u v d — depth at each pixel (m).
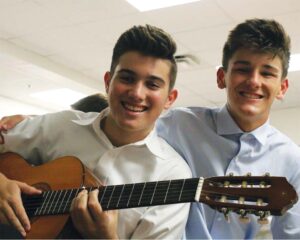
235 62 1.30
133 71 1.21
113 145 1.34
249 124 1.37
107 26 3.77
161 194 1.08
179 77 5.24
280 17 3.51
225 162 1.41
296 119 6.95
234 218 1.32
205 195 1.03
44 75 5.13
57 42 4.23
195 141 1.44
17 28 3.89
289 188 0.96
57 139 1.42
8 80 5.48
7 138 1.48
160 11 3.45
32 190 1.26
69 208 1.18
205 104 6.71
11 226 1.22
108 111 1.35
